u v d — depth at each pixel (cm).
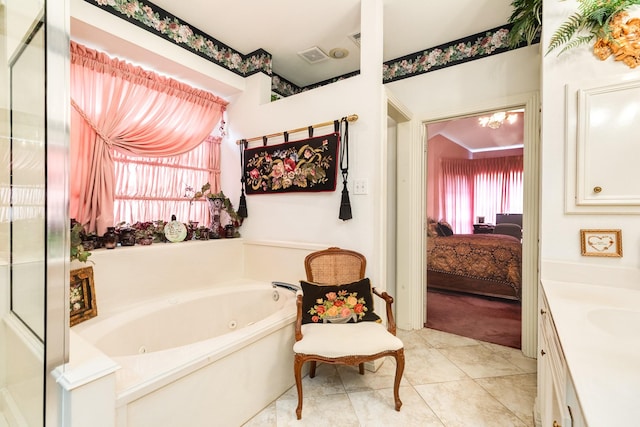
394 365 215
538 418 146
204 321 226
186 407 127
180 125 264
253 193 279
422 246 285
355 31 248
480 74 248
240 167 293
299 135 253
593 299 117
